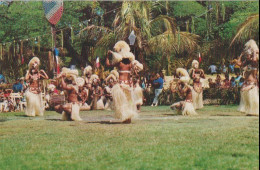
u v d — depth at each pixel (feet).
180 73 37.86
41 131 25.34
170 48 68.49
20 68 81.10
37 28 83.51
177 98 60.08
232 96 58.18
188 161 15.84
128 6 64.03
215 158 16.16
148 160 16.11
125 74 28.50
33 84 42.04
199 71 45.44
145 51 69.21
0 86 64.44
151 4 69.10
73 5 85.61
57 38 87.92
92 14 87.56
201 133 22.16
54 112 48.44
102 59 84.74
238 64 34.45
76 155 17.49
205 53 76.33
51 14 42.37
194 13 88.17
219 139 20.12
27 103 41.68
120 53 28.78
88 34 75.46
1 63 79.82
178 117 33.91
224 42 75.05
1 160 17.10
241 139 19.97
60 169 15.28
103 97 53.26
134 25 63.72
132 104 28.50
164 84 67.41
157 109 48.37
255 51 33.55
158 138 20.90
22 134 24.21
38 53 82.43
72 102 33.40
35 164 16.15
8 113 48.34
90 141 20.72
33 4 85.51
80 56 92.68
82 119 34.58
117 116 28.27
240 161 15.66
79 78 35.53
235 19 76.79
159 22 68.74
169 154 17.02
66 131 24.93
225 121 28.50
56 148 19.07
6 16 83.71
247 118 31.01
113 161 16.12
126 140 20.63
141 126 26.04
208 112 39.70
